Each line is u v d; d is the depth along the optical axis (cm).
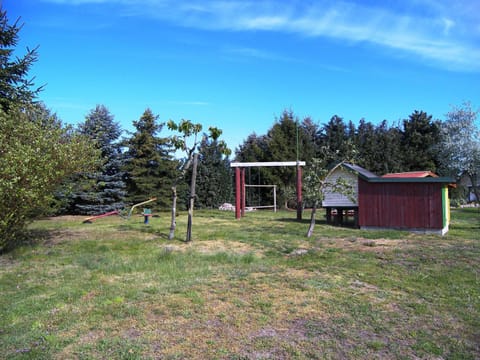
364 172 1298
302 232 1148
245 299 497
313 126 3512
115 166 2261
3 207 747
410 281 591
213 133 962
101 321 424
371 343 372
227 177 2619
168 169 2348
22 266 700
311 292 529
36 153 759
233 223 1477
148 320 427
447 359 346
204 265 691
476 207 2517
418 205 1159
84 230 1241
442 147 2550
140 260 732
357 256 769
